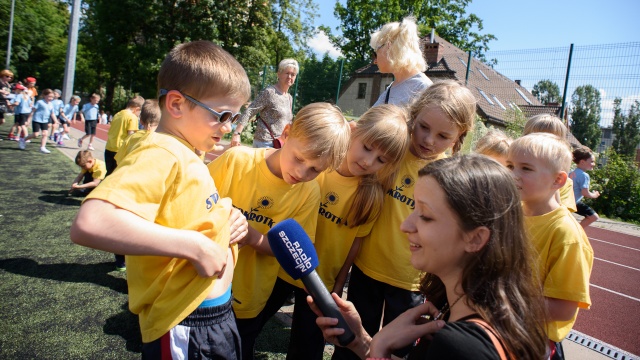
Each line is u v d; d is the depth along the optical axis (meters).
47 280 3.34
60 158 9.84
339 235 2.33
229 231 1.42
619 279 5.80
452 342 0.91
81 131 18.67
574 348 3.18
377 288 2.39
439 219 1.06
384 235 2.33
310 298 1.38
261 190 2.05
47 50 44.78
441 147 2.25
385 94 3.34
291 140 1.84
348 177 2.28
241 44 28.83
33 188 6.47
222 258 1.31
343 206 2.29
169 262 1.35
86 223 1.03
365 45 33.28
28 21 40.94
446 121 2.16
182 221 1.28
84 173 6.35
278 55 34.50
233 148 2.18
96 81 41.66
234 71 1.42
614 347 3.30
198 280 1.32
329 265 2.35
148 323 1.31
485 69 25.56
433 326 1.13
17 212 5.15
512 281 1.06
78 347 2.45
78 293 3.15
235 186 2.08
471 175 1.06
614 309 4.41
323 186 2.35
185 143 1.39
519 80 10.31
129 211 1.10
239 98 1.45
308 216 2.14
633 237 9.51
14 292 3.07
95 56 32.84
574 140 24.73
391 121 2.06
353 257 2.42
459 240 1.06
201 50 1.40
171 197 1.26
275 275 2.15
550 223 1.76
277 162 2.03
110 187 1.09
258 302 2.08
